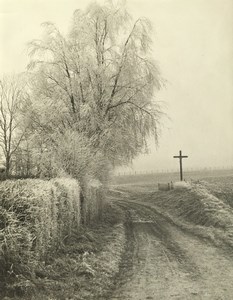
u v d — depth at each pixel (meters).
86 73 24.91
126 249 15.70
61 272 10.12
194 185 35.84
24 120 25.00
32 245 9.48
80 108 23.61
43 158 20.25
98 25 26.38
